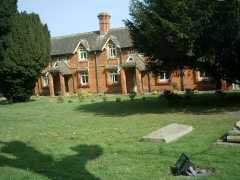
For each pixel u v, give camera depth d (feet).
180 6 59.62
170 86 137.69
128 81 150.92
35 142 44.70
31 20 116.57
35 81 121.60
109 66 153.48
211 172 27.94
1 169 32.35
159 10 64.23
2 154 38.68
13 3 110.01
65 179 28.35
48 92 174.29
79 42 162.50
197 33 59.77
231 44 62.64
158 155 33.83
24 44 113.09
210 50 63.57
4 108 102.12
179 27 59.57
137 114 66.85
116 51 151.33
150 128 49.42
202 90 130.11
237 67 70.85
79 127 55.21
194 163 30.19
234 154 32.04
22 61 113.19
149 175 28.12
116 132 48.03
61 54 166.30
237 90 115.24
